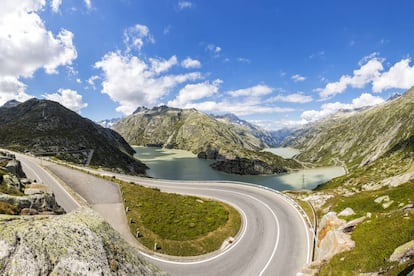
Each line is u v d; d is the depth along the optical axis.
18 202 25.80
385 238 20.28
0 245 6.45
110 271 7.32
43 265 6.42
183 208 44.69
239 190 61.31
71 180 63.06
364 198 43.50
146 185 68.62
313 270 22.38
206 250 31.17
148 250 30.56
